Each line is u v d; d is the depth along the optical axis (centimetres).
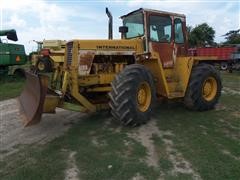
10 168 468
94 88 702
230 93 1188
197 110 819
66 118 759
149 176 435
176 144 556
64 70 664
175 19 802
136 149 530
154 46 746
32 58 1644
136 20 757
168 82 784
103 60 714
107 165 469
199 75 800
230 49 2691
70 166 470
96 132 634
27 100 674
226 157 493
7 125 707
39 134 634
